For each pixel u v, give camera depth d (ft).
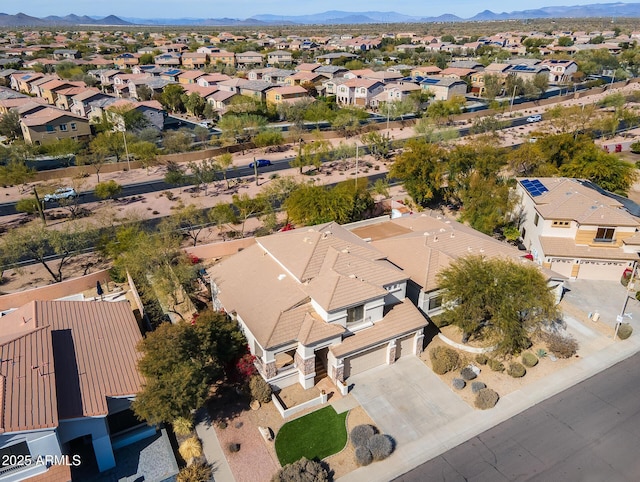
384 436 87.81
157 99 410.93
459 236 139.44
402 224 161.27
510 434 90.89
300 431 91.20
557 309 113.70
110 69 539.29
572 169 194.90
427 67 514.27
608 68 565.94
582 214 144.15
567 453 86.69
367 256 119.14
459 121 365.40
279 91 394.32
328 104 383.86
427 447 88.02
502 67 489.26
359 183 204.33
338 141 315.37
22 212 199.00
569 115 299.79
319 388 102.32
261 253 127.03
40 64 546.26
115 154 276.41
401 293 114.42
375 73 470.39
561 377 106.22
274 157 284.20
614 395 100.73
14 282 145.18
